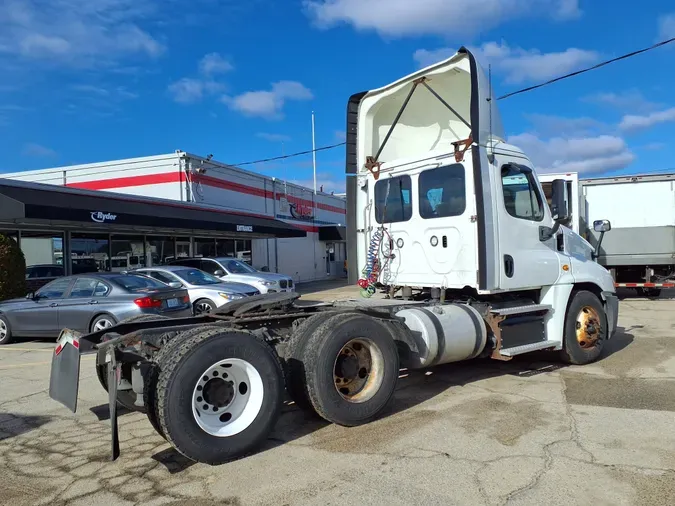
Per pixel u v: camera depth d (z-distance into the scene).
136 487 3.87
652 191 14.99
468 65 6.26
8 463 4.41
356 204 7.81
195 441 4.02
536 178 6.86
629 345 8.64
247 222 21.28
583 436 4.55
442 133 7.47
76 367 4.48
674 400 5.55
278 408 4.45
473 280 6.18
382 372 5.09
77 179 23.67
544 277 6.73
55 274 15.82
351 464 4.12
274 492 3.69
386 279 7.29
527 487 3.62
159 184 22.20
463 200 6.29
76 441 4.91
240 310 5.30
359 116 7.68
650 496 3.45
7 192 12.39
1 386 7.15
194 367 4.05
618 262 14.57
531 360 7.68
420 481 3.77
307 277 32.47
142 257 19.11
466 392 6.07
